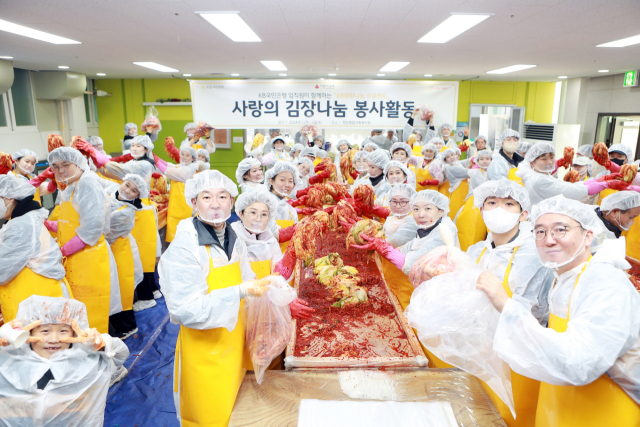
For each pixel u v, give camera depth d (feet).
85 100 32.01
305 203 7.95
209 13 12.75
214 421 5.47
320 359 6.30
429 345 5.52
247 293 5.31
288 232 9.40
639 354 3.90
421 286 5.57
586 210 4.51
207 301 5.16
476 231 13.93
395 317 7.75
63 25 14.29
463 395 5.55
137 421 8.43
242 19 13.51
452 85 15.47
